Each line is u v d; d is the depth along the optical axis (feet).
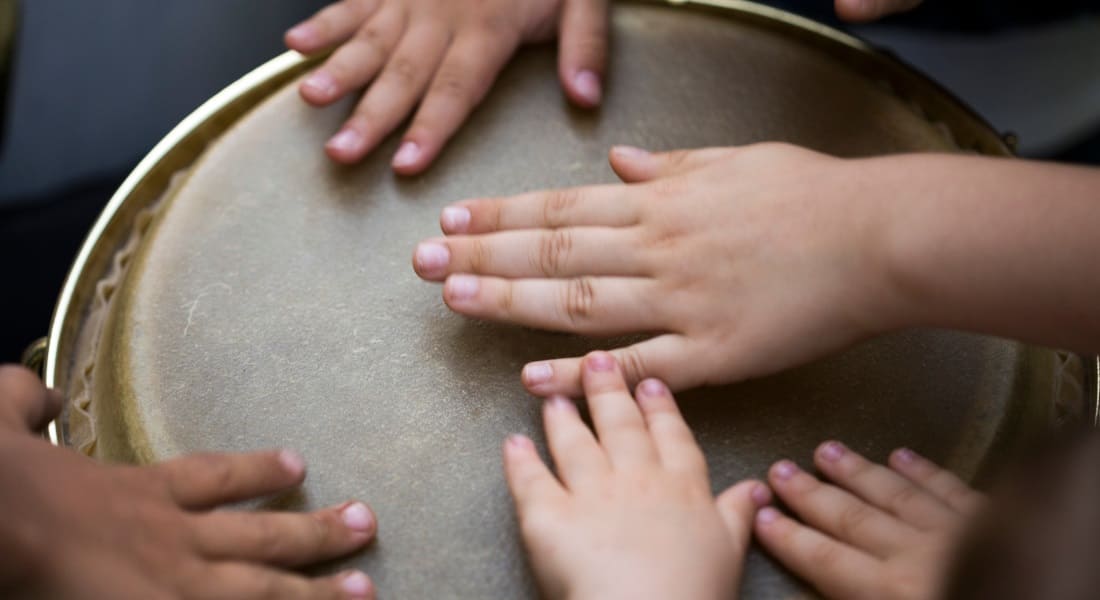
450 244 1.91
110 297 1.98
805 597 1.74
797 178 1.86
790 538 1.75
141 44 3.09
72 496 1.63
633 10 2.17
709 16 2.16
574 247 1.89
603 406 1.80
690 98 2.08
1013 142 2.06
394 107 2.06
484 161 2.03
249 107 2.12
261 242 1.97
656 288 1.86
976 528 1.49
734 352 1.83
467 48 2.08
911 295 1.78
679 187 1.90
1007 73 2.68
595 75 2.07
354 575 1.74
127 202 2.04
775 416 1.83
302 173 2.02
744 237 1.84
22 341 2.68
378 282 1.94
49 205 2.82
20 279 2.72
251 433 1.83
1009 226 1.75
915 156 1.83
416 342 1.89
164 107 3.02
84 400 1.91
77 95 3.03
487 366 1.87
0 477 1.59
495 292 1.88
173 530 1.68
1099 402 1.84
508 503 1.78
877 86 2.09
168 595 1.64
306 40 2.13
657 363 1.84
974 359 1.86
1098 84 2.68
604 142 2.04
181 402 1.86
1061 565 1.42
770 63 2.11
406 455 1.81
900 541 1.72
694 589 1.68
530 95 2.09
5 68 2.69
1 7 2.65
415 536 1.77
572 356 1.88
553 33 2.15
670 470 1.76
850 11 1.98
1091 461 1.44
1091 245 1.73
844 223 1.81
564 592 1.69
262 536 1.72
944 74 2.70
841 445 1.80
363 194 2.01
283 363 1.88
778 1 2.72
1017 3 2.63
